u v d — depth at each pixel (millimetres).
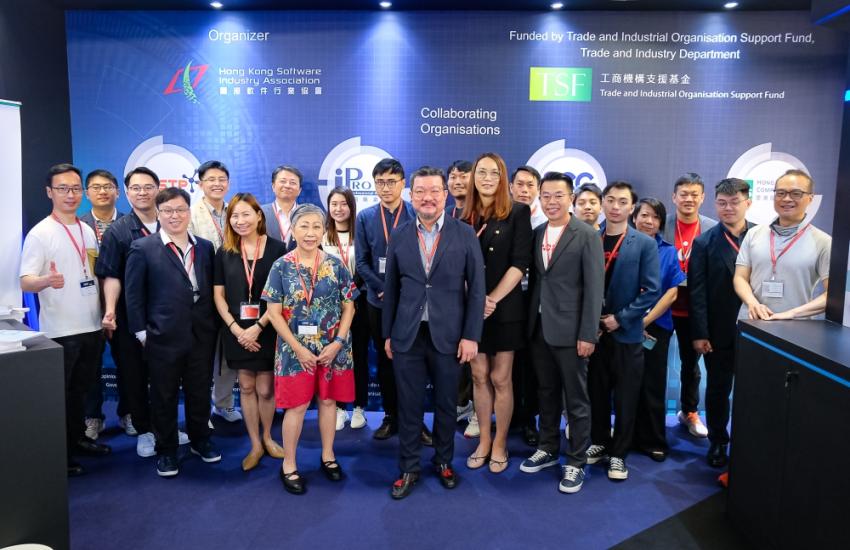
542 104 3986
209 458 3094
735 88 3916
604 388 3102
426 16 3941
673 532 2465
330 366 2854
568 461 2879
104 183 3400
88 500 2701
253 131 4059
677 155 3986
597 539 2406
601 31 3920
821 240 2707
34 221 3916
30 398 1845
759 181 3975
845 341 2129
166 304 2824
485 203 2867
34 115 3902
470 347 2691
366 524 2500
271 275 2756
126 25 3992
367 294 3434
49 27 3990
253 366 2934
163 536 2400
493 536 2414
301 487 2771
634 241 2920
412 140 4043
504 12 3930
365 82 4000
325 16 3959
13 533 1843
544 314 2824
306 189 4102
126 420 3523
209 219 3486
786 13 3840
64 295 2891
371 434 3574
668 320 3201
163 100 4043
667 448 3234
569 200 2795
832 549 1862
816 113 3900
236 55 4004
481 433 3086
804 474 2010
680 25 3896
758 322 2461
